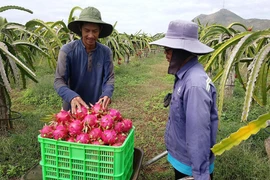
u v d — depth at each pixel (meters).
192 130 1.44
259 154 2.93
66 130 1.55
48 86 6.14
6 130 3.67
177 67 1.59
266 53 1.74
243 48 2.19
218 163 2.68
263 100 2.60
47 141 1.52
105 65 2.48
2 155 2.92
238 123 3.89
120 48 10.48
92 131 1.52
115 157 1.44
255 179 2.45
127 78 8.38
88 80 2.47
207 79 1.52
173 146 1.72
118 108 5.18
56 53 5.94
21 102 5.36
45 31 5.51
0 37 3.19
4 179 2.56
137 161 1.92
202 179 1.45
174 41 1.53
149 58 15.99
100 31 2.43
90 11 2.18
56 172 1.54
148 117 4.58
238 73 2.79
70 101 2.10
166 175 2.71
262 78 2.42
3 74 2.62
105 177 1.48
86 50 2.37
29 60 3.60
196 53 1.49
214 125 1.59
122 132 1.67
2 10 3.16
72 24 2.31
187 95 1.50
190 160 1.54
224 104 4.75
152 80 8.21
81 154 1.48
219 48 2.36
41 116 4.32
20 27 3.39
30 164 2.82
